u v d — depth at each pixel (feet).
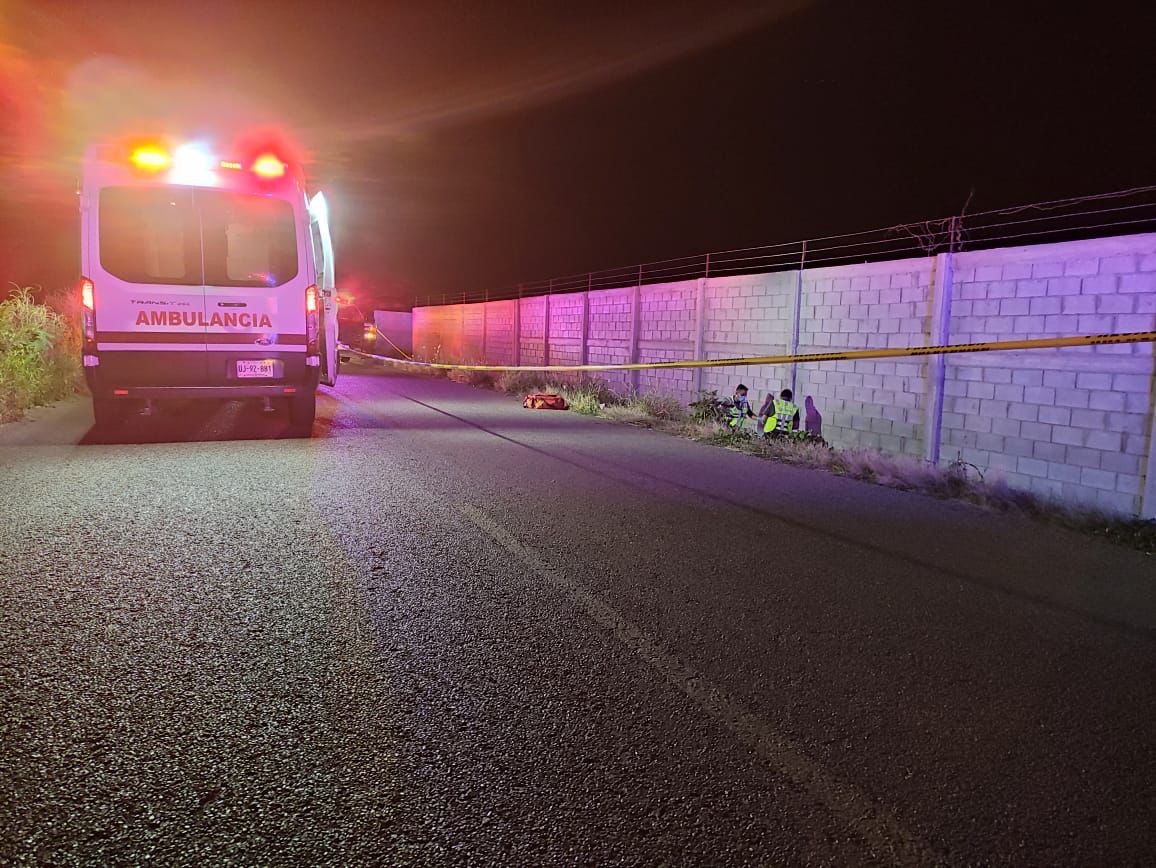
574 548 15.94
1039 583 14.84
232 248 29.53
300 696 9.29
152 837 6.68
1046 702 9.82
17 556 13.96
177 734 8.34
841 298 33.04
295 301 27.99
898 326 30.32
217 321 27.04
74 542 14.90
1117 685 10.37
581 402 44.68
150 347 26.43
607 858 6.63
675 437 34.30
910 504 21.85
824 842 6.95
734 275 41.04
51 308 50.19
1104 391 22.88
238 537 15.71
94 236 25.64
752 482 24.12
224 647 10.55
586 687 9.81
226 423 32.58
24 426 29.96
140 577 13.12
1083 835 7.17
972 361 27.09
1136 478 22.04
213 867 6.35
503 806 7.31
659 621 12.12
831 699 9.73
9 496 18.38
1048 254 24.57
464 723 8.82
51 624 11.05
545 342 63.05
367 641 10.96
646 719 9.05
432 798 7.40
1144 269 21.97
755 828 7.11
